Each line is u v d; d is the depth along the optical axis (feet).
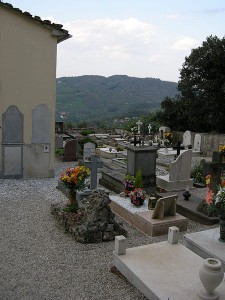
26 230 29.99
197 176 47.52
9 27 46.50
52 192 42.91
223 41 96.17
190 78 104.27
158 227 29.55
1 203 37.81
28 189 44.06
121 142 91.86
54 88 49.73
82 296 19.80
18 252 25.53
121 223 30.09
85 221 28.40
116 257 22.48
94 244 27.32
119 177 44.78
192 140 92.53
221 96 96.78
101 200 27.91
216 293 18.20
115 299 19.47
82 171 32.12
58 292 20.18
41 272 22.57
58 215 32.04
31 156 49.93
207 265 17.35
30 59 48.01
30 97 48.67
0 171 48.78
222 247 23.76
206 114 101.60
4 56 46.75
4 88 47.29
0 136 47.98
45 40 48.39
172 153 77.56
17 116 48.39
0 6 45.57
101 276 22.13
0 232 29.40
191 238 25.22
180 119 107.96
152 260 21.98
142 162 42.57
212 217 32.71
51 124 50.24
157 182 45.24
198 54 100.53
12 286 20.72
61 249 26.21
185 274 20.36
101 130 123.65
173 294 18.35
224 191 24.49
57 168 59.26
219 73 96.63
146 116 123.34
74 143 66.64
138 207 34.04
